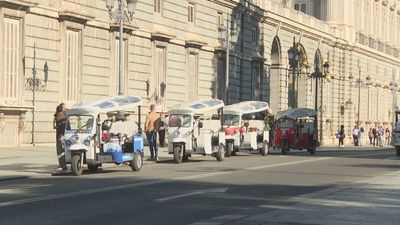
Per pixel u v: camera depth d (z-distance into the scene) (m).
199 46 57.72
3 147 36.53
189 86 56.94
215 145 34.25
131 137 26.72
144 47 49.84
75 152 24.53
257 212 15.23
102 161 25.34
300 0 96.81
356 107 100.31
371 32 109.88
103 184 21.12
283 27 76.81
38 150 36.31
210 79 60.47
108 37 45.38
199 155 38.50
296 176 25.25
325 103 90.94
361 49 101.56
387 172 27.95
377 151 58.28
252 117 43.12
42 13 39.03
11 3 36.50
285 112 46.91
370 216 14.30
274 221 13.55
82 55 42.62
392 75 120.81
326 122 91.06
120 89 32.56
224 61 62.88
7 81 36.88
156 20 51.41
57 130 25.23
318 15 95.88
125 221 13.74
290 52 65.75
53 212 14.83
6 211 14.90
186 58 56.19
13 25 37.25
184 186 20.70
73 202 16.56
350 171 28.38
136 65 48.75
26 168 26.78
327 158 39.94
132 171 26.62
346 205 16.14
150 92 50.50
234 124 39.38
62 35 40.78
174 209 15.59
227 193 19.03
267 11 71.62
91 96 43.69
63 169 25.09
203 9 58.97
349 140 97.81
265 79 73.06
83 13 41.94
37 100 38.97
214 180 22.89
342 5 95.44
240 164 31.73
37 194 18.19
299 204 16.39
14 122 37.38
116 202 16.69
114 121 27.38
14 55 37.34
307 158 39.34
